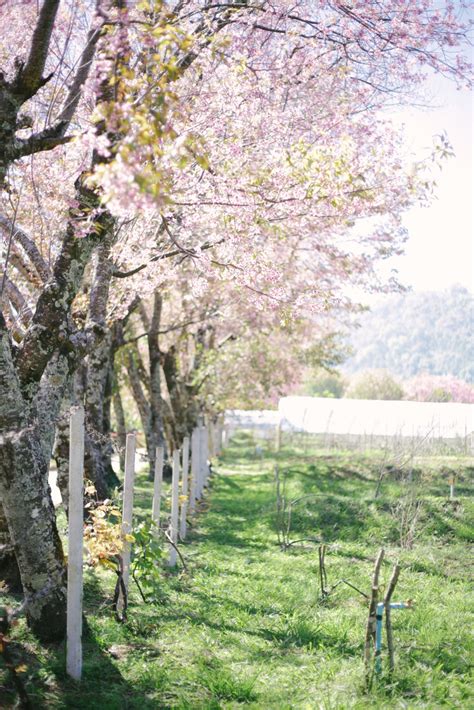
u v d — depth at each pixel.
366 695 7.00
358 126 14.03
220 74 11.58
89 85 8.41
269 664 7.80
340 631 8.77
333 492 19.53
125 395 40.41
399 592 10.88
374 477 21.97
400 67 12.89
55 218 10.99
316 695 6.98
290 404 35.59
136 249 13.23
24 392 7.86
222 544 14.39
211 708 6.54
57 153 11.20
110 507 9.12
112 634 8.13
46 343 7.93
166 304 28.42
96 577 10.48
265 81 12.24
